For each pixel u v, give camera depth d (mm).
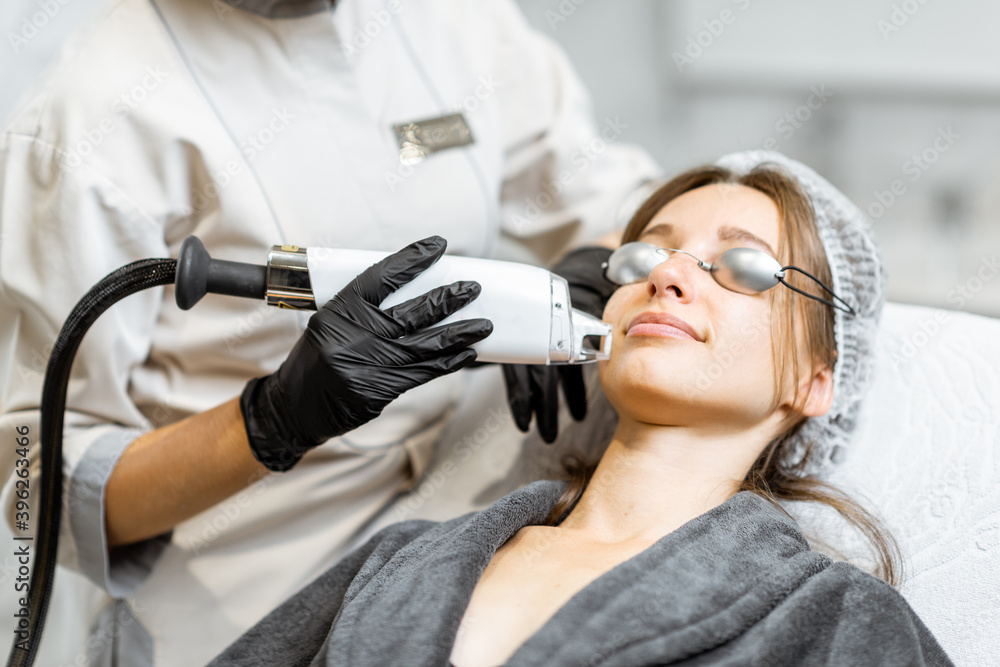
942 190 2365
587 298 1163
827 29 2457
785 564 796
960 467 1059
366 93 1198
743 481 999
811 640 738
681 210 1062
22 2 1816
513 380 1093
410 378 833
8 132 1065
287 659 922
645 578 767
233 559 1218
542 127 1444
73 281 1028
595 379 1286
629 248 1002
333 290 851
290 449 921
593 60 2709
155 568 1211
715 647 720
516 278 851
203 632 1208
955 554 981
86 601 1399
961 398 1132
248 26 1102
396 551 958
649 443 975
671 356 917
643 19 2637
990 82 2299
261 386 948
